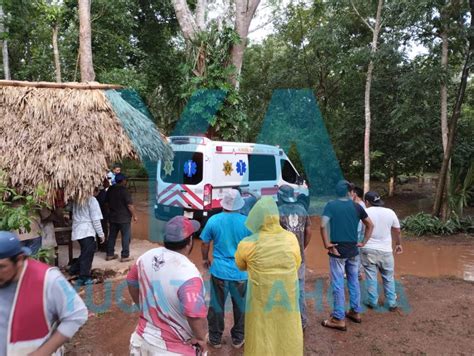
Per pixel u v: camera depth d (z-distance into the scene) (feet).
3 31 48.26
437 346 14.24
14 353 7.04
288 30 58.39
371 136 47.88
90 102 20.27
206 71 37.50
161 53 58.65
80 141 18.79
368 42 45.01
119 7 50.06
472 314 17.01
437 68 33.88
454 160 41.57
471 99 47.50
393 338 14.80
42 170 17.54
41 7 40.40
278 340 10.23
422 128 41.29
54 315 7.28
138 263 8.86
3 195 14.01
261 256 10.25
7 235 6.85
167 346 8.27
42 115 19.01
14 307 6.99
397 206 46.85
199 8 45.44
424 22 34.30
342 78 50.21
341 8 42.32
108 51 50.39
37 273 7.07
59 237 21.45
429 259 26.25
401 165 50.34
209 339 13.67
